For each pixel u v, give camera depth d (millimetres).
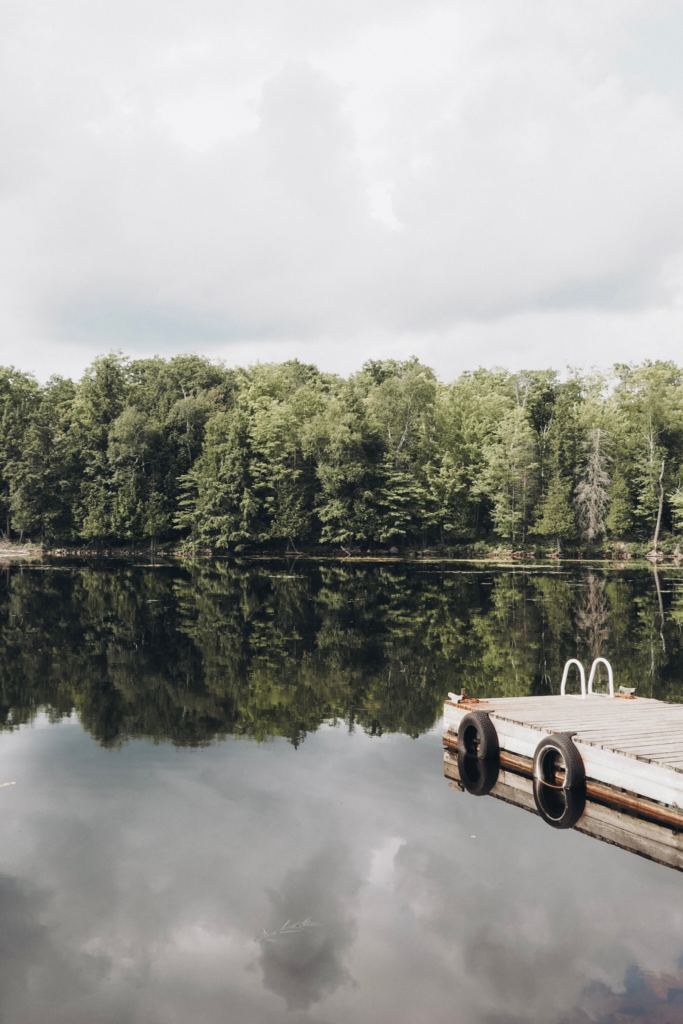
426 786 11188
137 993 6492
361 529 69938
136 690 17000
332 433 69250
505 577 48312
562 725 11289
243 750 12828
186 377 82062
